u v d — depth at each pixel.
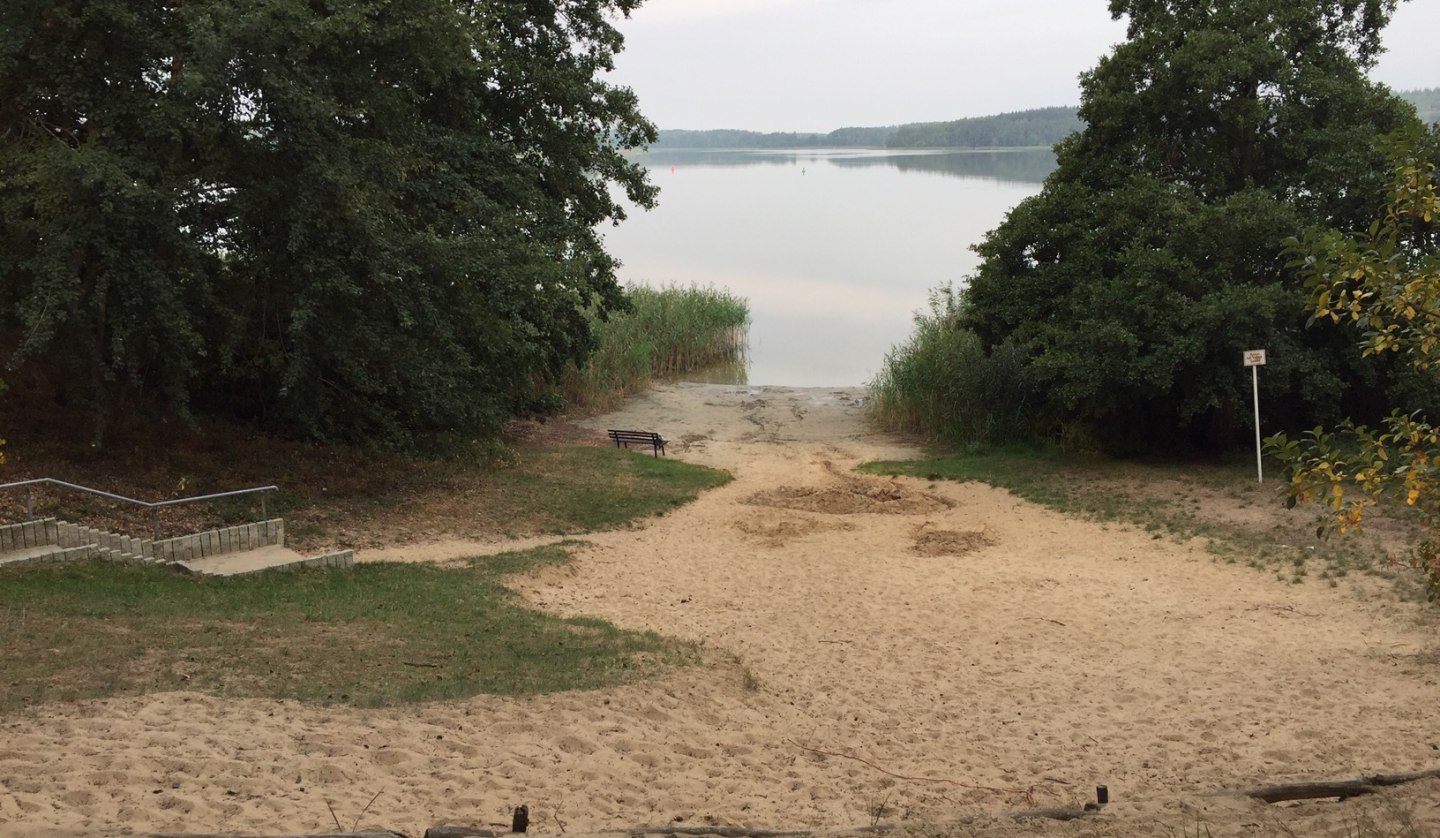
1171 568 17.62
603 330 38.84
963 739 9.55
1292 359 23.08
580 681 10.27
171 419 20.80
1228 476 23.73
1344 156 23.67
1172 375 23.55
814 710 10.39
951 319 33.91
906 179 170.25
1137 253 23.91
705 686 10.77
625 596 16.02
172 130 15.98
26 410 19.00
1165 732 9.75
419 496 21.31
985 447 29.02
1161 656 12.87
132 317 16.42
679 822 6.68
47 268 15.20
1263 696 10.91
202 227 17.70
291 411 21.06
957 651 13.22
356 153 18.75
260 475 20.02
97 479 17.62
